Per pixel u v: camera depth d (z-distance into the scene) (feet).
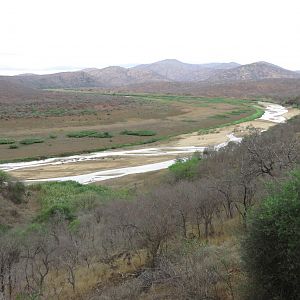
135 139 207.41
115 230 55.57
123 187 121.19
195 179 93.76
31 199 105.29
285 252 24.36
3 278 43.93
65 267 48.78
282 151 64.90
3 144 195.11
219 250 37.76
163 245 46.52
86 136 214.28
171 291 32.68
